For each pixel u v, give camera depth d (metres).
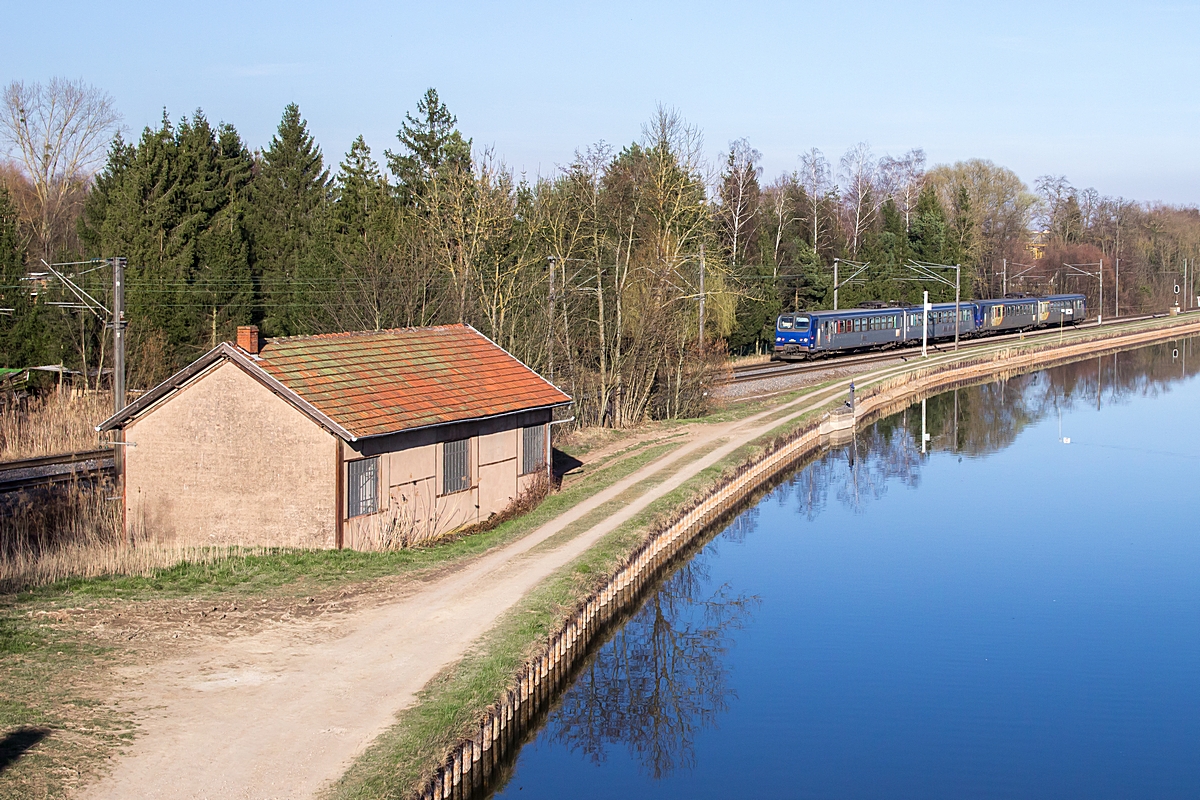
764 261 94.38
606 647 26.41
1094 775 19.80
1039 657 25.83
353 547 28.09
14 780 14.22
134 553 26.83
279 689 18.14
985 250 139.75
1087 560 34.50
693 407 58.22
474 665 19.64
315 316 54.81
